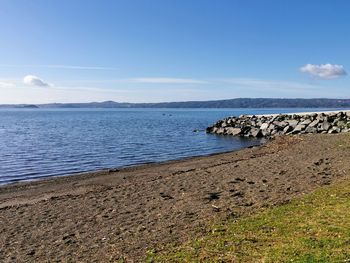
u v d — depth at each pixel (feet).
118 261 33.17
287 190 53.62
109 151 142.82
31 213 52.19
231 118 242.78
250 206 46.65
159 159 121.19
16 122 409.69
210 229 38.93
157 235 39.09
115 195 59.62
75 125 336.49
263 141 169.78
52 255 36.40
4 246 39.70
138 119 475.31
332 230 33.76
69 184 80.28
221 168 78.23
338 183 54.39
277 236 34.12
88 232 42.39
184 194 56.39
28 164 113.91
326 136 127.95
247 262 29.30
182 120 435.94
